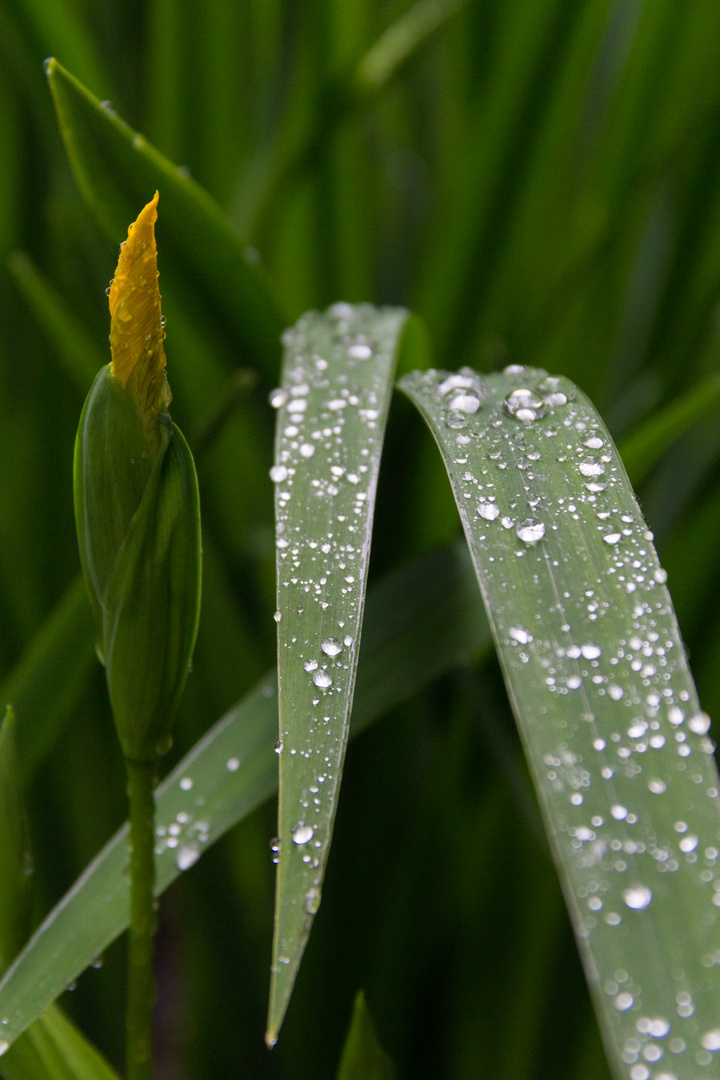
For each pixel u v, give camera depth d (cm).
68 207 74
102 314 77
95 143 56
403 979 74
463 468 53
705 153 74
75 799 77
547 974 75
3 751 52
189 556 50
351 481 54
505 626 50
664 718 50
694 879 48
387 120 107
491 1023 76
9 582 75
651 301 85
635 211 81
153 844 52
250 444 78
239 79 80
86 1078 53
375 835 71
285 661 51
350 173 79
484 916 77
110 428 50
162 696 51
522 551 51
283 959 49
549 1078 74
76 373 65
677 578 71
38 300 62
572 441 53
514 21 72
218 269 58
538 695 50
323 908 71
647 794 49
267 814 75
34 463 76
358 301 83
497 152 70
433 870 74
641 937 48
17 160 75
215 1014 80
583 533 52
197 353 71
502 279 74
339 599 52
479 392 55
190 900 73
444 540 62
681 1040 47
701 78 72
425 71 98
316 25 70
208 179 81
